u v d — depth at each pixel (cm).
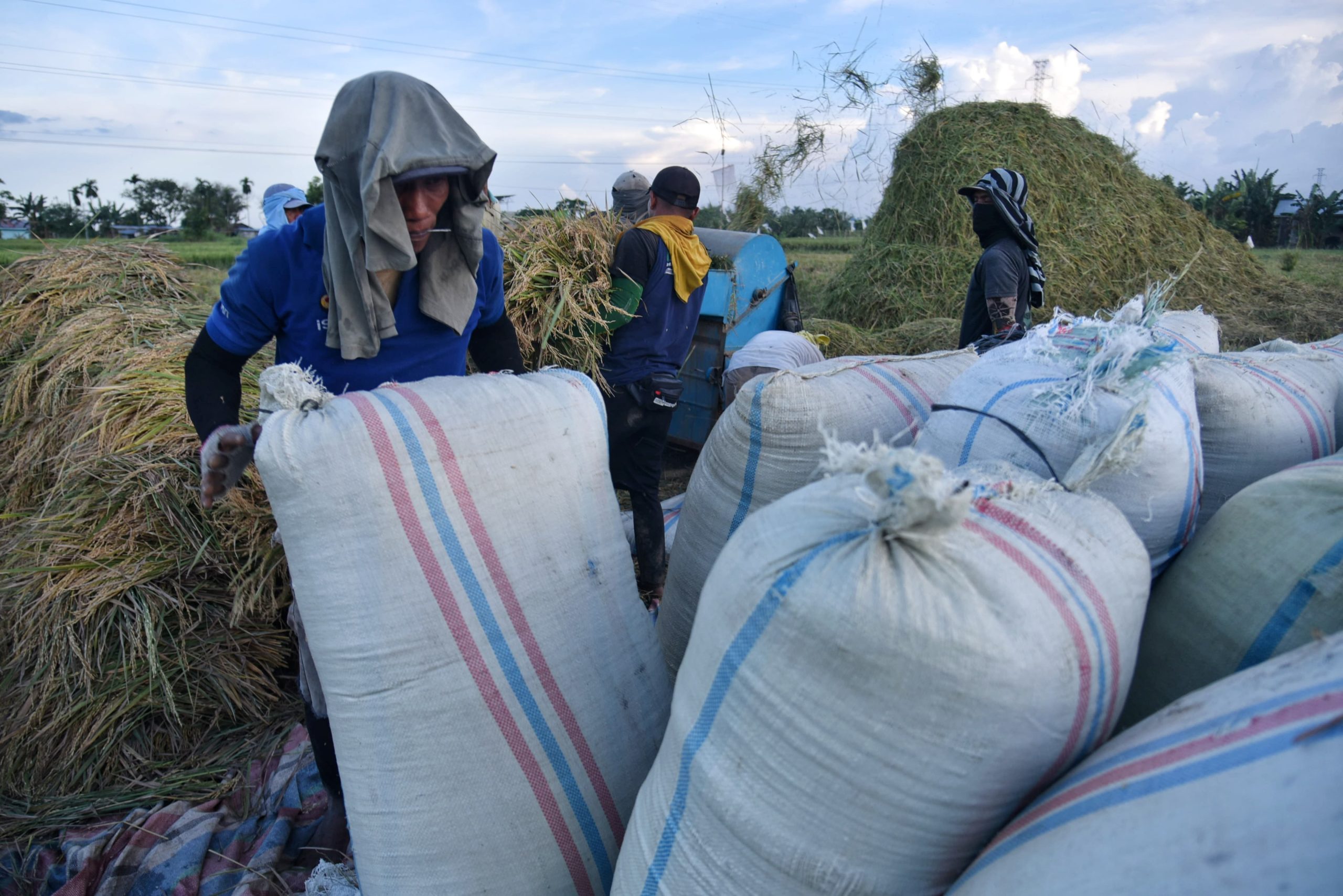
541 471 158
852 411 203
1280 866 71
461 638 147
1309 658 89
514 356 224
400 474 144
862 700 101
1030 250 355
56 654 248
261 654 270
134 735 252
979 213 360
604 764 158
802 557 106
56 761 245
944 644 97
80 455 276
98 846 218
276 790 235
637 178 438
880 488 101
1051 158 966
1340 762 73
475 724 147
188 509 265
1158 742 92
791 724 106
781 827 109
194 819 225
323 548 144
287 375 151
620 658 166
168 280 379
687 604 219
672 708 133
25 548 263
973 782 102
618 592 169
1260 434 185
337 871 196
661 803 125
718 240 513
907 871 108
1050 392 152
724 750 113
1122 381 149
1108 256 936
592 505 167
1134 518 145
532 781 150
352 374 182
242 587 263
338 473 142
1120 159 1034
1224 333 880
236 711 264
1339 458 154
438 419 151
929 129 1003
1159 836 81
